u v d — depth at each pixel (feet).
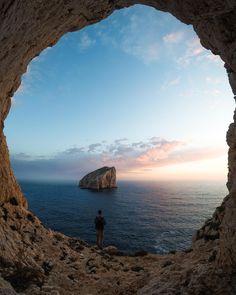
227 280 25.00
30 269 32.48
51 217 178.91
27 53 37.70
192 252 38.40
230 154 37.29
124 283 36.35
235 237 25.66
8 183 50.85
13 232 41.04
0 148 50.80
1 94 40.63
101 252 53.26
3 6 18.72
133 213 213.05
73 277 36.65
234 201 27.73
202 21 29.55
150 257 51.34
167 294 26.37
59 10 30.58
